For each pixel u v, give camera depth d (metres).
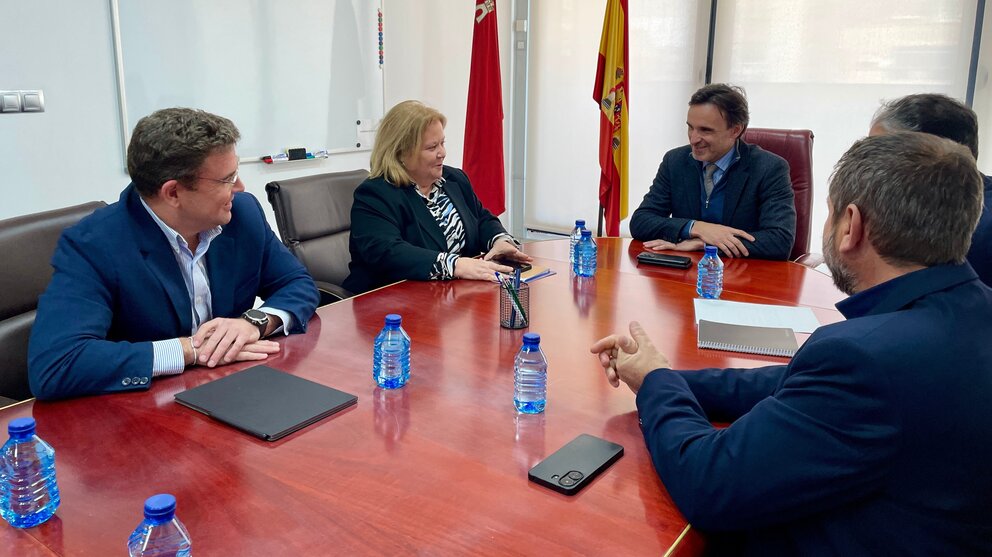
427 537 0.91
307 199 2.60
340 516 0.95
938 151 0.95
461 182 2.67
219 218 1.57
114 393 1.34
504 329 1.72
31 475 0.96
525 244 2.69
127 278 1.53
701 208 2.78
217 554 0.87
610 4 4.04
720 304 1.92
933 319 0.91
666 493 1.03
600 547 0.90
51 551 0.88
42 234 1.71
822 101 4.24
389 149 2.40
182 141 1.45
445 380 1.42
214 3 3.35
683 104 4.63
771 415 0.92
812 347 0.93
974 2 3.80
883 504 0.89
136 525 0.93
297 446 1.15
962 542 0.89
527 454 1.13
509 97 5.21
